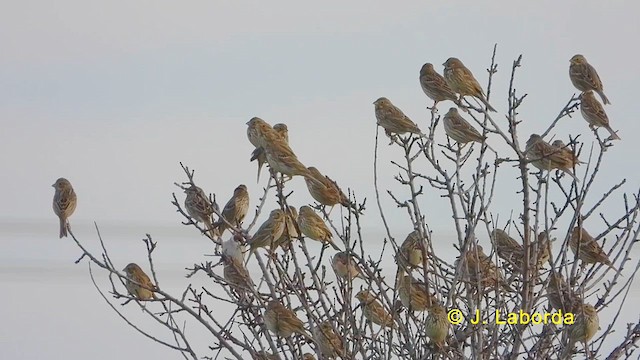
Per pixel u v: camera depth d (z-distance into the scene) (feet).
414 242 59.11
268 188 57.93
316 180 60.64
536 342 49.70
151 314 49.29
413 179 52.95
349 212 50.01
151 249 50.47
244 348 50.03
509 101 53.52
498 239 67.05
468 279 51.88
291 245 51.19
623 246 53.36
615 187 53.52
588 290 52.29
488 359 48.44
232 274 54.70
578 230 51.85
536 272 51.37
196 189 55.11
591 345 49.83
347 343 48.91
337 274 52.13
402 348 49.24
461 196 51.65
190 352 48.75
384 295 49.16
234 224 67.15
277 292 55.57
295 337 51.62
